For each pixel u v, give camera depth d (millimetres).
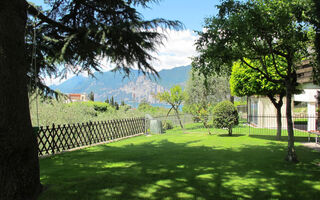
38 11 5512
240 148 9477
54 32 6391
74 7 6504
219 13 6637
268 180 4977
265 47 7188
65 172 5660
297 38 6227
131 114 18109
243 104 33812
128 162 6922
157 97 19016
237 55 6832
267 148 9422
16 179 3494
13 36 3568
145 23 5930
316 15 5789
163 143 11430
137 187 4426
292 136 7012
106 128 12953
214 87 23969
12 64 3539
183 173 5492
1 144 3359
